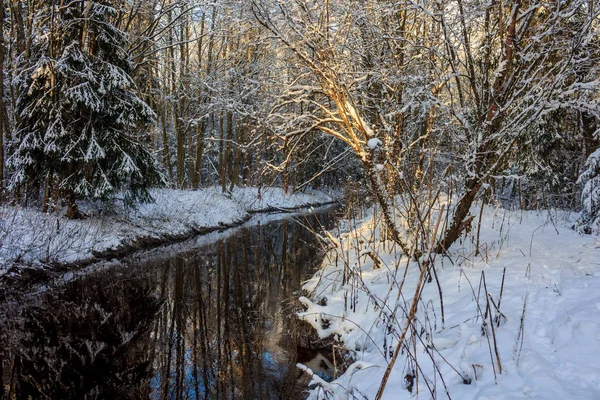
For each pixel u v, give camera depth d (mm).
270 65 7781
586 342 3174
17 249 8516
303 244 13820
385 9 6414
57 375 5191
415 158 8156
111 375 5160
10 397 4707
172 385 4867
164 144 20672
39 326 6766
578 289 4398
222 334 6391
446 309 4668
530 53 5637
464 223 6348
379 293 5758
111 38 11906
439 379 3355
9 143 11602
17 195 11172
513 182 15492
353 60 7488
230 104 7555
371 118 8805
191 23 19875
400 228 6992
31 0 12609
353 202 10805
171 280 9500
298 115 7156
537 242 7547
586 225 8320
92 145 11141
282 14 6430
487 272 5570
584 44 5227
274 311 7258
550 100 5598
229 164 24297
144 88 17547
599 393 2574
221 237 14977
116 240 11672
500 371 3080
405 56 7484
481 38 6613
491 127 6016
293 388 4652
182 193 18078
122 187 12781
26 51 12102
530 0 5684
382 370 3889
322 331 5855
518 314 3996
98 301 8008
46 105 10898
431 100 6051
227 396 4562
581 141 14828
